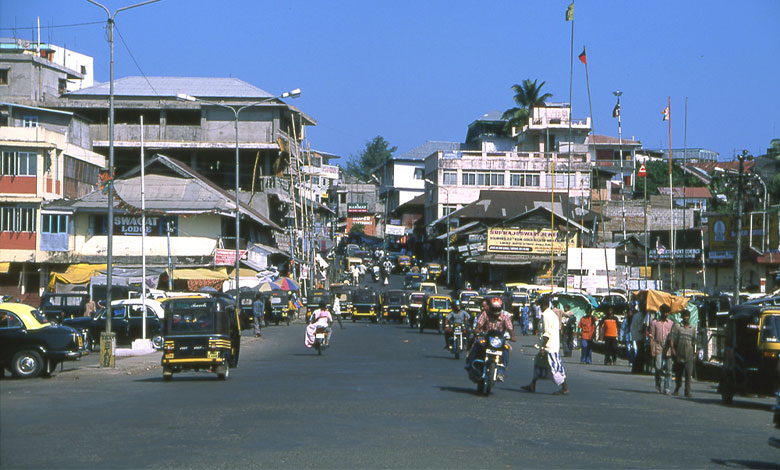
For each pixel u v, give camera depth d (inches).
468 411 573.9
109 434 453.7
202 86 2962.6
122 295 1721.2
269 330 1984.5
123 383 805.9
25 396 669.3
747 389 715.4
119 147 2849.4
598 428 510.9
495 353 684.7
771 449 455.8
